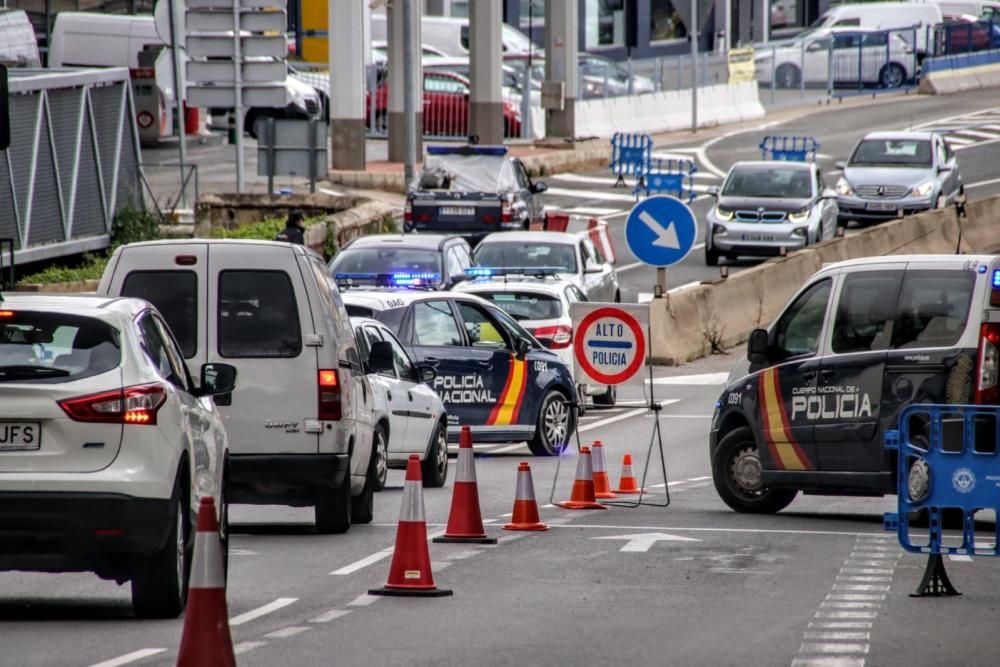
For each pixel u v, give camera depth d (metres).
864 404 39.78
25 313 27.64
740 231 102.31
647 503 44.97
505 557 34.84
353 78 128.62
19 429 26.81
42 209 90.94
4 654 24.89
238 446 37.53
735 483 43.03
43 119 90.50
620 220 122.56
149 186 108.38
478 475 53.03
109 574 28.05
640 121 166.75
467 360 56.22
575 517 41.81
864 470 39.84
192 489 28.59
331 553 36.12
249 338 37.56
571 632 26.75
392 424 47.38
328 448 37.62
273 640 26.09
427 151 96.69
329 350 37.72
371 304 55.09
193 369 37.38
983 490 30.45
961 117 173.50
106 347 27.53
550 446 58.31
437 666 24.16
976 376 38.47
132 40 146.25
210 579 21.67
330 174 126.62
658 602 29.55
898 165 113.62
